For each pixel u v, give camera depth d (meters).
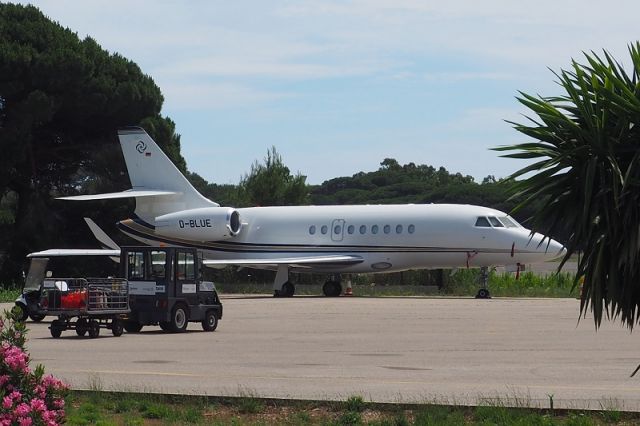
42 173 72.50
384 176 138.12
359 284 68.12
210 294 31.03
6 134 64.06
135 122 71.94
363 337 26.58
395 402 14.37
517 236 49.41
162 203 58.22
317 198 125.06
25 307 35.19
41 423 10.13
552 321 32.22
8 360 10.90
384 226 52.62
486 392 15.74
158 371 18.95
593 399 14.92
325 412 14.09
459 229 50.38
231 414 14.14
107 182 71.50
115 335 27.88
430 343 24.64
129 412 14.30
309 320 33.66
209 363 20.38
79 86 67.31
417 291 61.62
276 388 16.30
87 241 72.00
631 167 10.06
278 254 55.75
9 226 71.62
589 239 10.50
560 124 10.57
